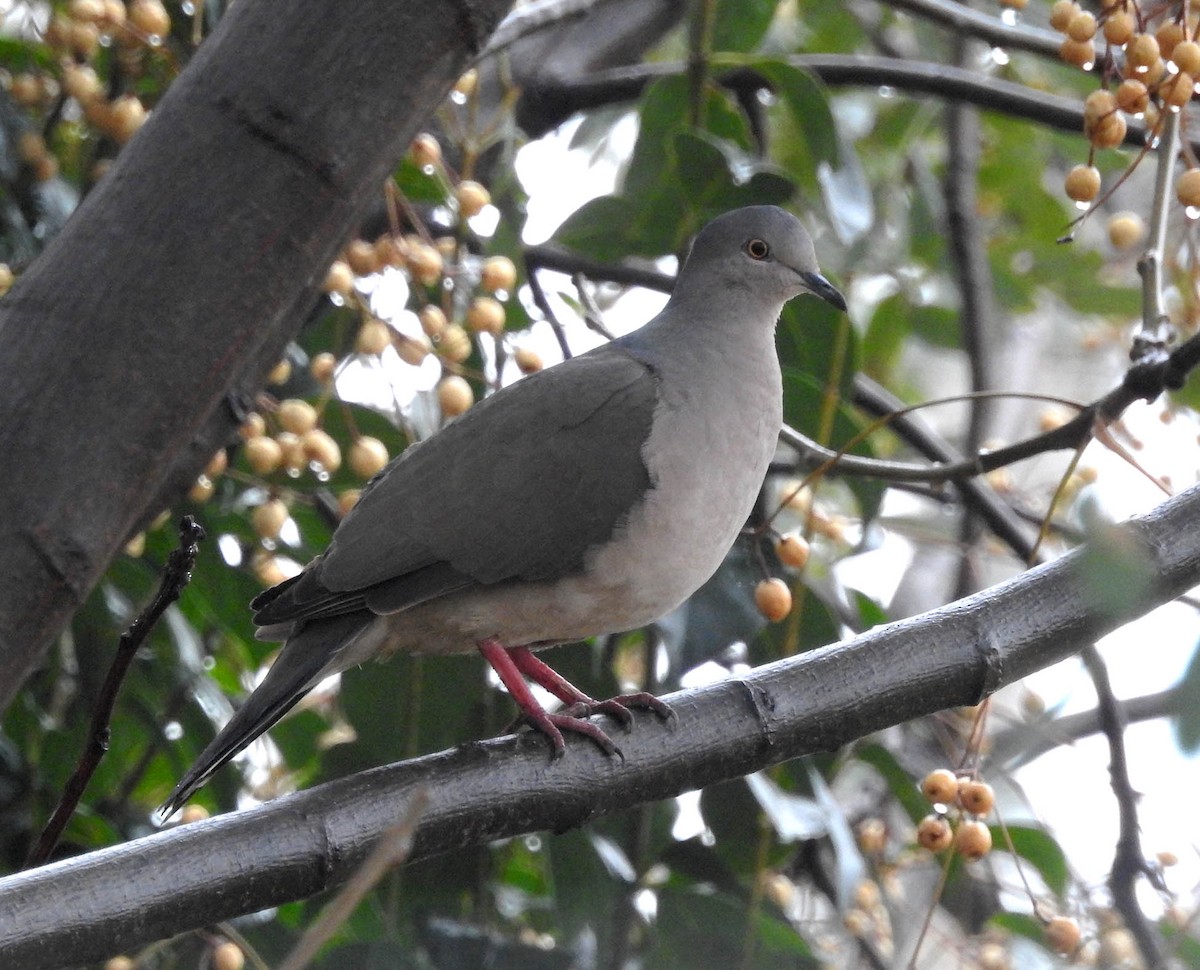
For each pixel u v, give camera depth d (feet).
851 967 36.99
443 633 27.76
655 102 36.78
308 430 29.12
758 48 41.60
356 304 28.99
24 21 32.78
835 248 41.50
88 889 19.48
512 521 27.09
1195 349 24.59
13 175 31.24
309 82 22.24
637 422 27.78
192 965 30.09
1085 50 25.57
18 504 21.30
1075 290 50.26
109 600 33.06
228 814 20.83
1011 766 32.96
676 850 32.76
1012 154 50.96
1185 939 25.05
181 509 33.27
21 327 21.84
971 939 34.99
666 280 37.88
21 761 32.73
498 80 39.58
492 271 29.91
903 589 45.62
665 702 23.35
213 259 21.98
